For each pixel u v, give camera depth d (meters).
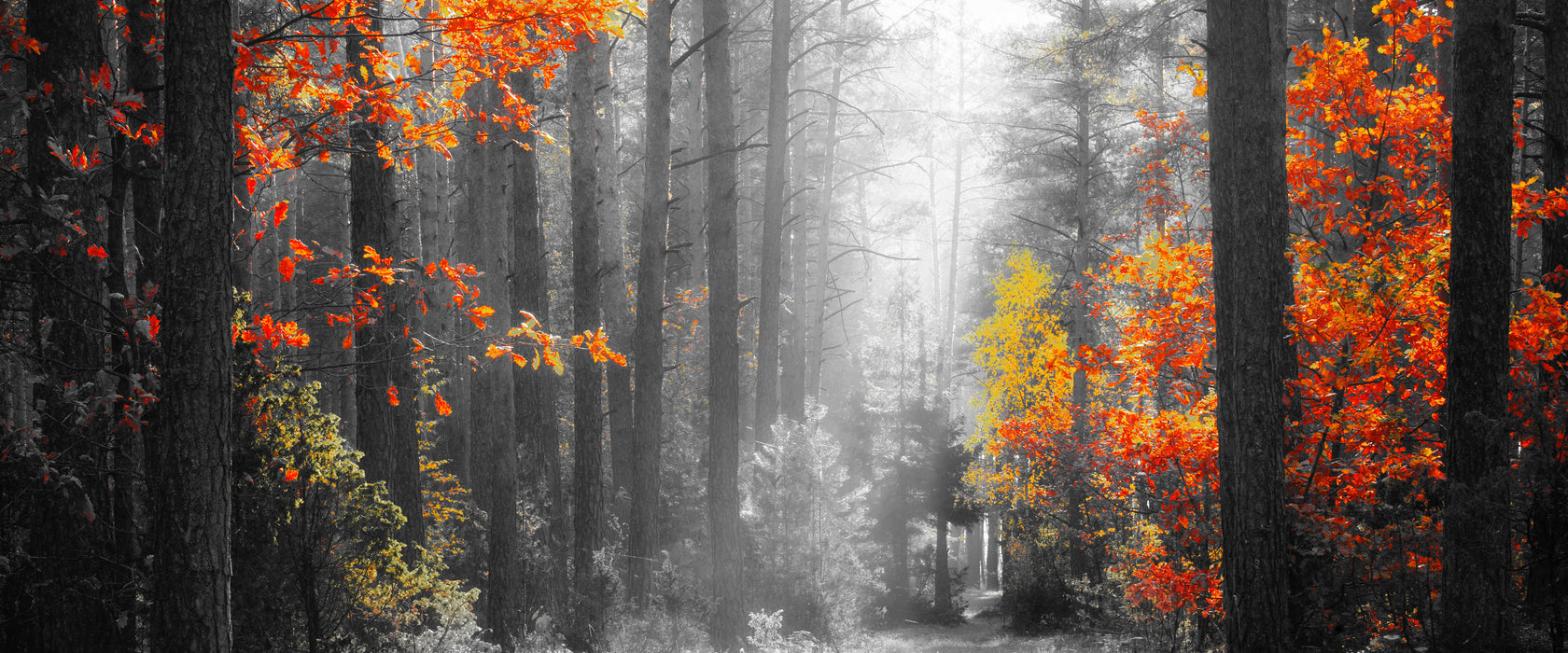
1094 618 15.07
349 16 4.66
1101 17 21.50
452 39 4.91
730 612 11.05
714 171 12.17
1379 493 7.68
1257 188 7.12
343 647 6.14
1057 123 24.81
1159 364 8.77
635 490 11.18
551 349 5.10
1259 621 6.91
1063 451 11.13
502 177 11.62
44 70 4.71
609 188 13.42
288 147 5.32
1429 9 10.91
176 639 3.80
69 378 4.70
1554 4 8.43
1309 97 8.40
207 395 3.90
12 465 4.45
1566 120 8.43
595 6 4.58
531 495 13.10
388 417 9.20
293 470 5.62
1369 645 7.13
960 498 24.88
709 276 11.98
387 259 5.29
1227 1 7.24
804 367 22.27
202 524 3.86
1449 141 8.08
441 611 7.96
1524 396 6.69
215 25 3.95
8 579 4.76
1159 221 11.80
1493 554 6.54
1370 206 8.26
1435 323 7.24
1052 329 25.27
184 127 3.89
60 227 4.56
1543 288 7.54
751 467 14.31
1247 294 7.11
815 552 13.55
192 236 3.88
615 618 10.16
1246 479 7.03
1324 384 7.39
